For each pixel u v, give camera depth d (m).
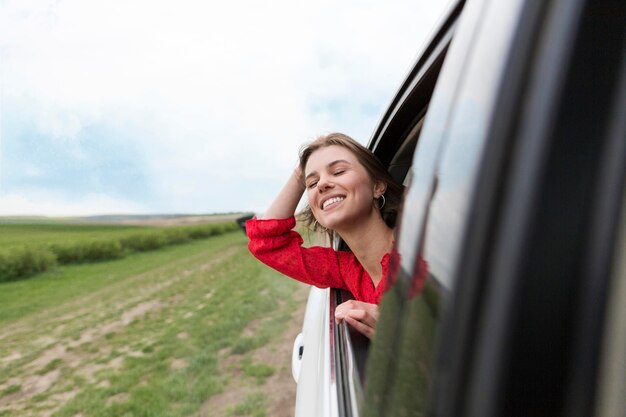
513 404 0.35
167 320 13.34
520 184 0.35
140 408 6.07
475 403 0.36
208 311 13.55
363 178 1.66
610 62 0.35
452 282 0.40
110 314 15.77
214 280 22.00
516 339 0.35
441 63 1.20
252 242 2.05
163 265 36.06
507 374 0.35
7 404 7.58
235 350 8.45
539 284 0.34
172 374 7.50
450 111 0.54
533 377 0.35
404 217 0.69
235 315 11.95
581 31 0.35
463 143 0.45
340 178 1.63
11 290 26.31
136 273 31.56
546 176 0.34
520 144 0.36
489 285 0.36
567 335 0.34
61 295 23.50
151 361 8.75
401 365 0.57
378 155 2.03
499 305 0.35
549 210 0.34
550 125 0.34
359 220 1.68
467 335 0.37
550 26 0.36
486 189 0.38
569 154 0.35
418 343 0.49
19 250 32.72
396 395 0.58
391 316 0.69
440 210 0.48
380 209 1.78
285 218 2.04
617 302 0.34
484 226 0.37
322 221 1.71
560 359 0.34
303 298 13.40
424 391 0.45
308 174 1.72
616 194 0.34
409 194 0.69
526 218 0.34
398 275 0.67
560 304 0.34
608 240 0.34
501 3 0.46
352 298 1.87
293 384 6.25
